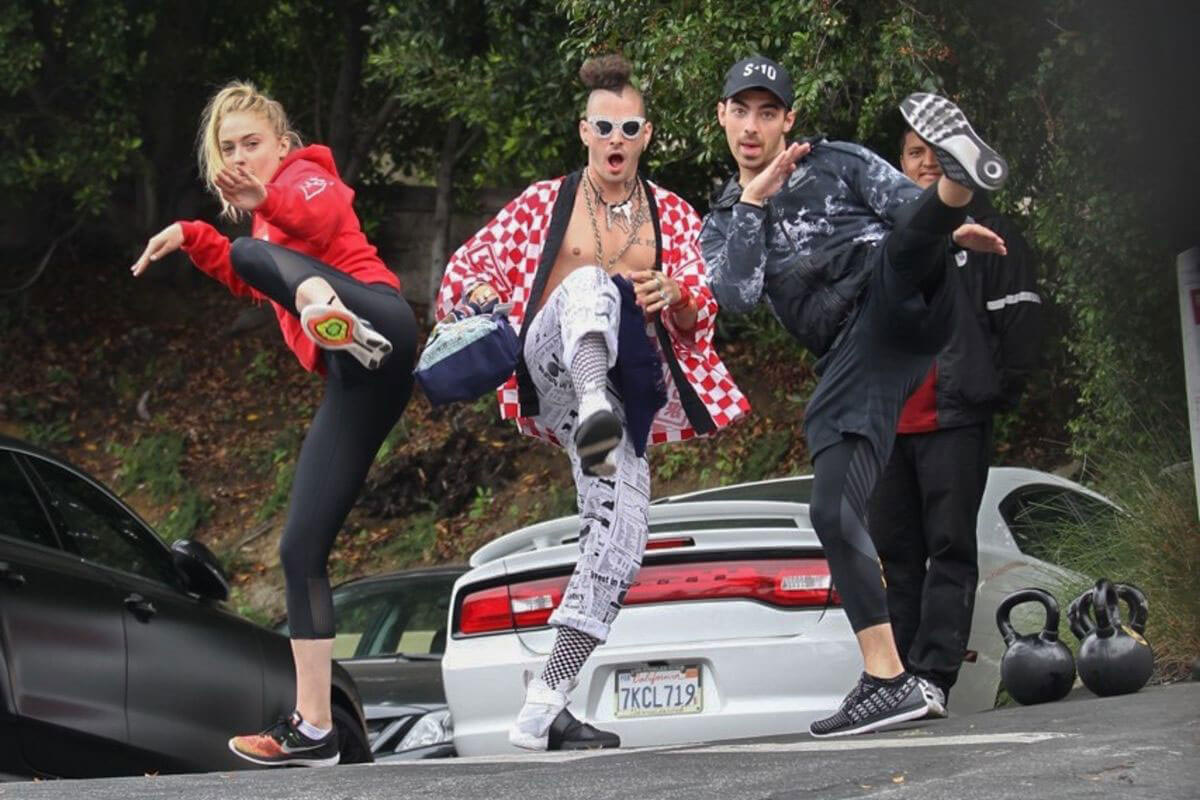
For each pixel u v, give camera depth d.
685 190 20.64
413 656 13.62
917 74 12.03
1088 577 9.74
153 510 24.02
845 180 7.23
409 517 22.86
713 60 13.51
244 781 5.60
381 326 6.97
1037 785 4.28
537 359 7.59
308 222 6.89
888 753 5.37
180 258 27.83
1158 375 11.12
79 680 8.59
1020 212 12.39
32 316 26.86
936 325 6.98
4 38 23.97
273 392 25.70
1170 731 5.26
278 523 23.39
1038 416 18.62
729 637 8.88
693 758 5.75
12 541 8.46
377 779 5.46
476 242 7.85
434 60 20.89
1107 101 9.90
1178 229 6.35
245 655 10.17
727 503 9.59
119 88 26.50
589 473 7.04
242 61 27.75
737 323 21.38
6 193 27.25
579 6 14.83
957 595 8.59
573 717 7.92
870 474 7.17
